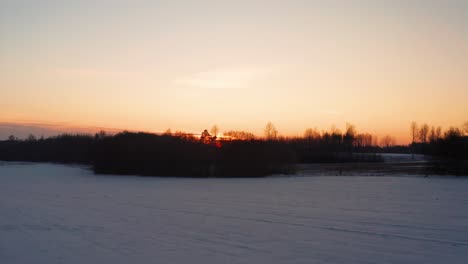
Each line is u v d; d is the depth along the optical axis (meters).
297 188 44.41
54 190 42.97
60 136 133.38
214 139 75.12
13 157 137.12
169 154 72.12
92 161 87.50
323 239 17.02
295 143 138.62
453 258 13.94
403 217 22.78
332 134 144.50
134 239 17.09
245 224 20.83
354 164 106.94
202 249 15.28
